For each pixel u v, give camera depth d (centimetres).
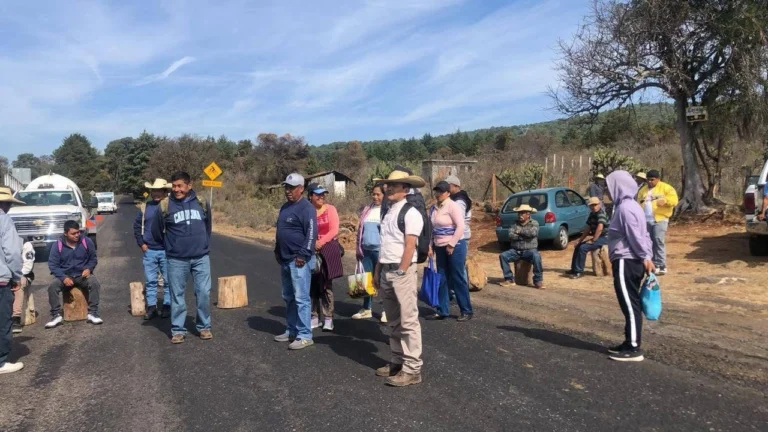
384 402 451
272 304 877
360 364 556
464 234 725
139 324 765
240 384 505
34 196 1733
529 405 436
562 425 398
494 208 1964
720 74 1460
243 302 862
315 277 696
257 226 2733
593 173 2014
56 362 591
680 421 400
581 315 721
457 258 714
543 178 2116
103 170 11212
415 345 490
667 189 955
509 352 576
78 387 511
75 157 10631
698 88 1512
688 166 1552
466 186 2442
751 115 1498
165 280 807
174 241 648
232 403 459
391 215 506
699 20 1409
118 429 416
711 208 1528
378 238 721
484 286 933
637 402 436
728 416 407
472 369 526
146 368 561
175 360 586
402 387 484
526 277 948
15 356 616
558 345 596
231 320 770
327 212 702
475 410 429
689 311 715
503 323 701
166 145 6028
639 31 1472
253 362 570
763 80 1356
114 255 1655
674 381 479
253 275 1186
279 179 6044
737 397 441
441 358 562
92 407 461
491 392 466
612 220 549
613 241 546
